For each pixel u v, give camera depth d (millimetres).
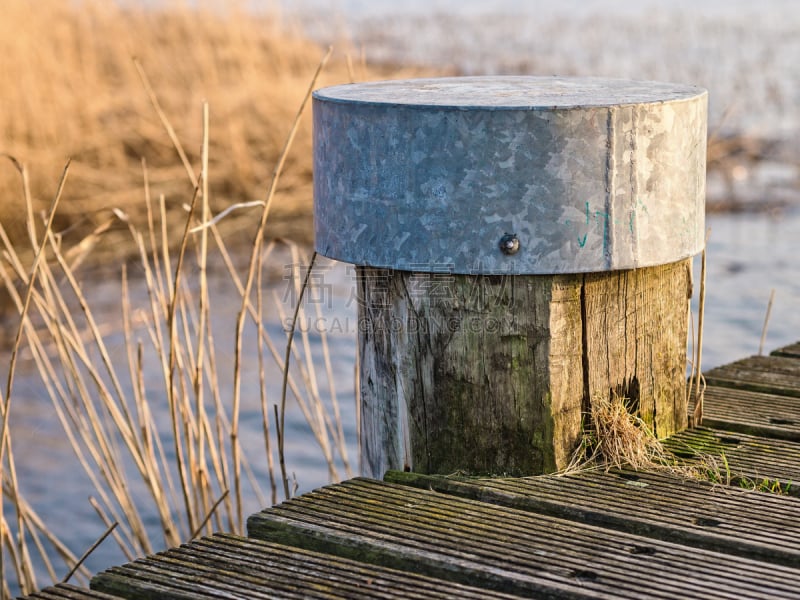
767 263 8930
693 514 2875
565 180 2896
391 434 3279
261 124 11508
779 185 11406
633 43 21281
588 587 2449
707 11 26156
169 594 2445
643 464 3221
